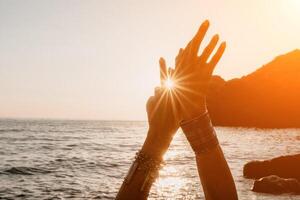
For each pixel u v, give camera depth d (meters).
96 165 26.39
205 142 1.26
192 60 1.22
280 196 13.04
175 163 26.14
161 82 1.26
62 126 155.00
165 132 1.25
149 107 1.26
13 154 35.56
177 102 1.24
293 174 17.77
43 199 13.77
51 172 22.20
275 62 150.88
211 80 1.23
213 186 1.27
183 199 13.02
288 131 113.81
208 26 1.19
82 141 59.34
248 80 144.75
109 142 58.03
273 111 136.25
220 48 1.21
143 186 1.21
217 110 140.38
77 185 17.02
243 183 16.33
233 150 41.00
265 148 44.75
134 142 58.84
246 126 136.38
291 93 138.75
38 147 45.03
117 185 17.06
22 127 127.06
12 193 14.97
